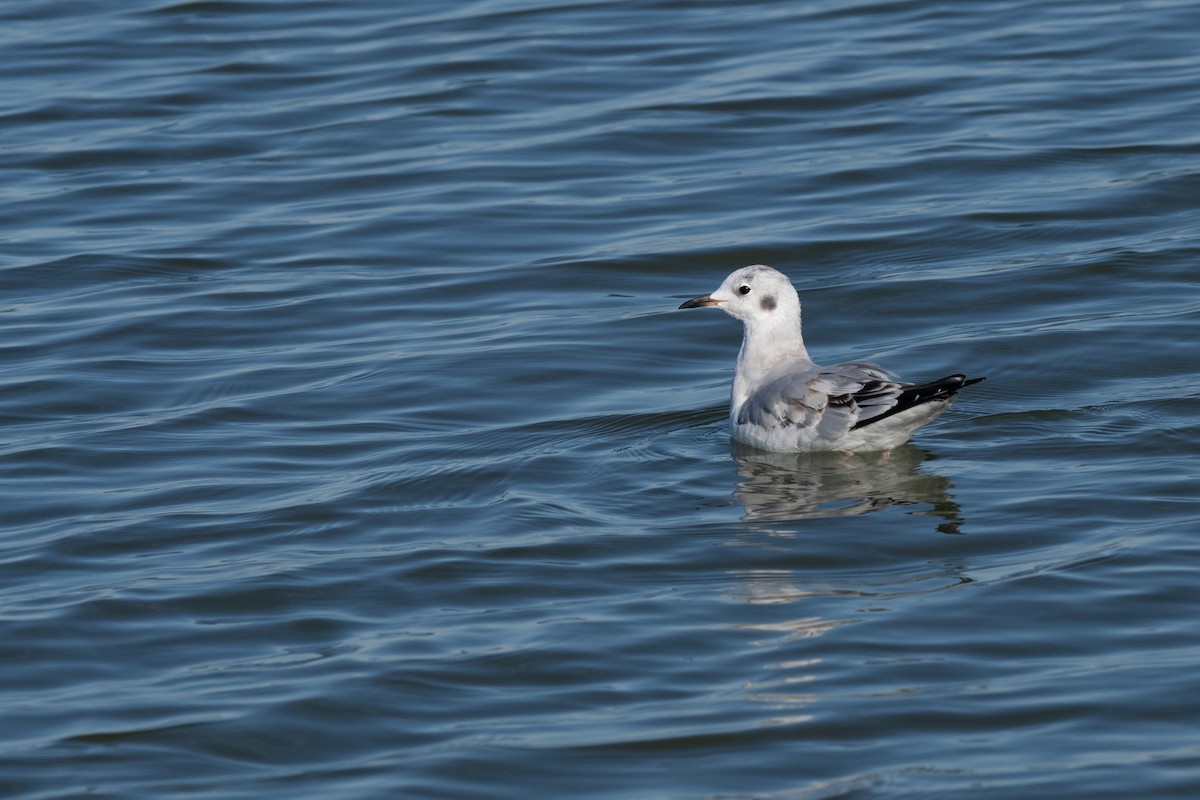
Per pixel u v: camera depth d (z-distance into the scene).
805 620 12.44
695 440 16.59
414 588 13.27
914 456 15.78
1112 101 26.17
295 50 29.72
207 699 11.59
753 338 16.98
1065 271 20.53
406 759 10.74
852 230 22.31
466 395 17.88
